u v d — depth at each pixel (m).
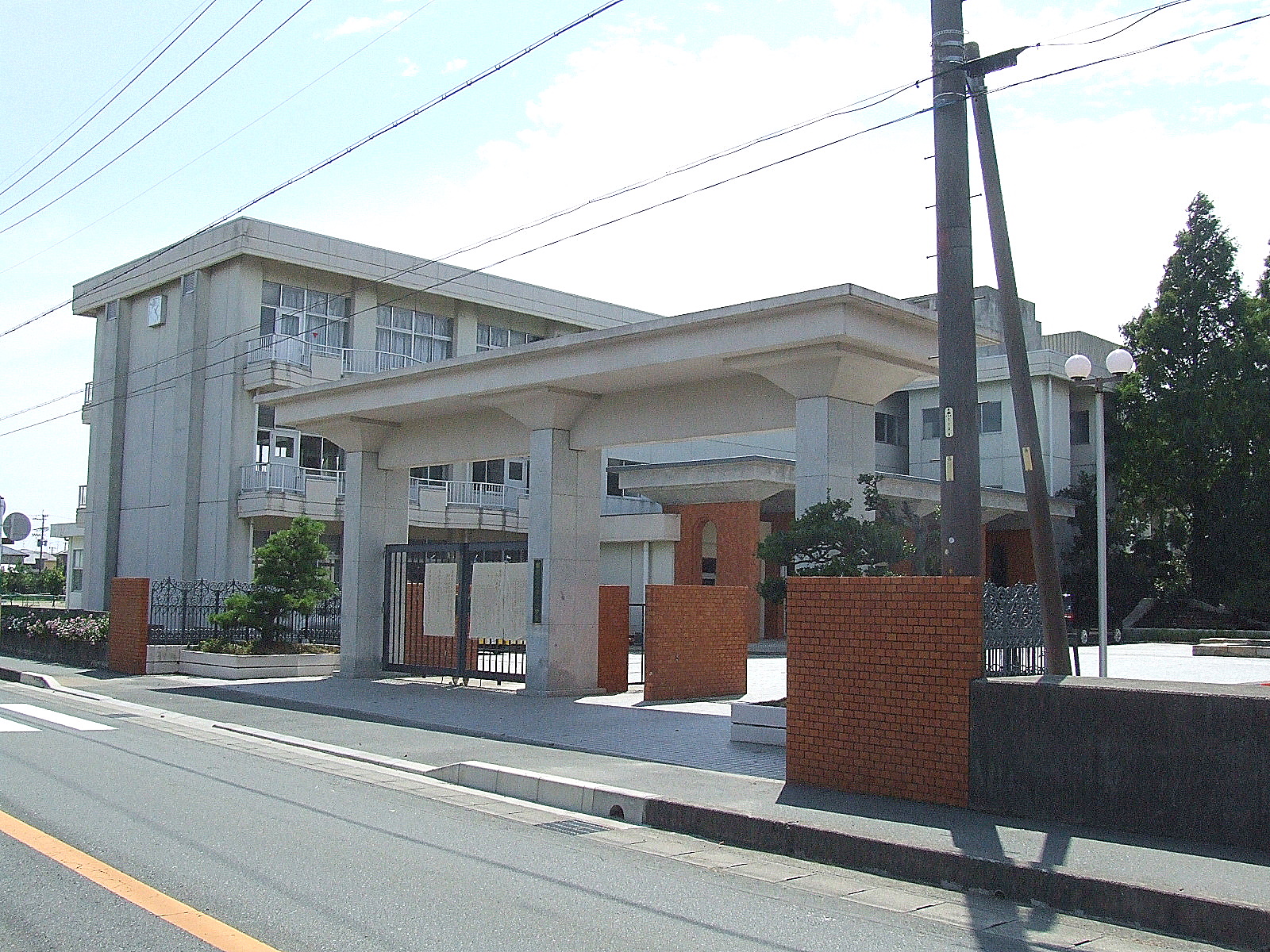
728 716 16.08
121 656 23.92
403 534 23.56
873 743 9.75
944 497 10.31
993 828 8.35
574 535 19.27
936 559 13.16
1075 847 7.73
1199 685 8.64
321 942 5.76
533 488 19.27
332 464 37.72
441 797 10.53
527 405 19.14
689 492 37.41
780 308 14.66
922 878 7.65
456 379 19.92
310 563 23.97
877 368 15.20
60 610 29.17
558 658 18.92
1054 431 43.91
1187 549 41.38
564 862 7.84
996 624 10.02
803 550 13.27
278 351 35.28
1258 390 38.41
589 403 19.05
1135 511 42.53
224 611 24.92
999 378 44.47
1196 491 40.00
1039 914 6.87
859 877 7.75
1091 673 23.14
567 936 6.01
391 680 22.23
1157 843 7.88
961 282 10.48
